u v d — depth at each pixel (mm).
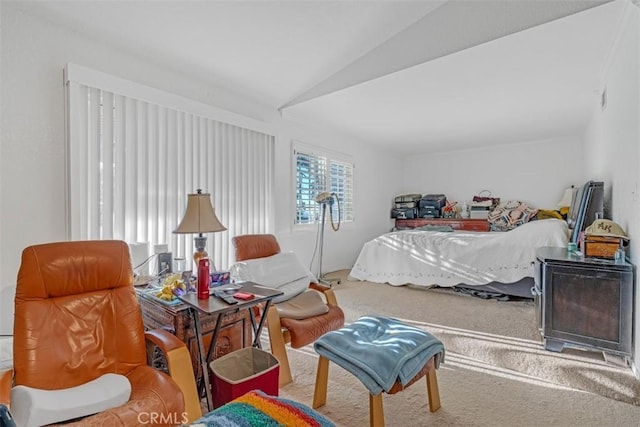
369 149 6098
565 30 2312
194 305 1710
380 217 6457
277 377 1799
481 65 2836
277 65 3131
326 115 4266
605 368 2176
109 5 2184
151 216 2777
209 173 3238
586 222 3031
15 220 2154
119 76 2639
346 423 1732
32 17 2215
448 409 1829
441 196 6461
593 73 2990
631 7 2053
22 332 1413
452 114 4211
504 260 3717
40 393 1280
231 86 3410
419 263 4273
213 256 3262
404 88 3344
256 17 2455
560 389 2002
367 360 1564
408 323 3051
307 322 2211
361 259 4801
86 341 1532
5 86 2111
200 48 2740
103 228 2486
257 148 3791
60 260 1546
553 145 5598
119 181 2578
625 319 2135
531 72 2969
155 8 2246
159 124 2844
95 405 1261
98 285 1640
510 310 3396
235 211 3494
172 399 1309
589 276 2254
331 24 2670
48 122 2273
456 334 2795
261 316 2117
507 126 4789
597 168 3820
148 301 2008
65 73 2320
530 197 5824
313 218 4746
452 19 2646
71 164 2309
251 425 1079
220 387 1692
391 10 2641
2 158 2105
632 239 2197
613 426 1675
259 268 2629
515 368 2242
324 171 4977
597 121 3771
